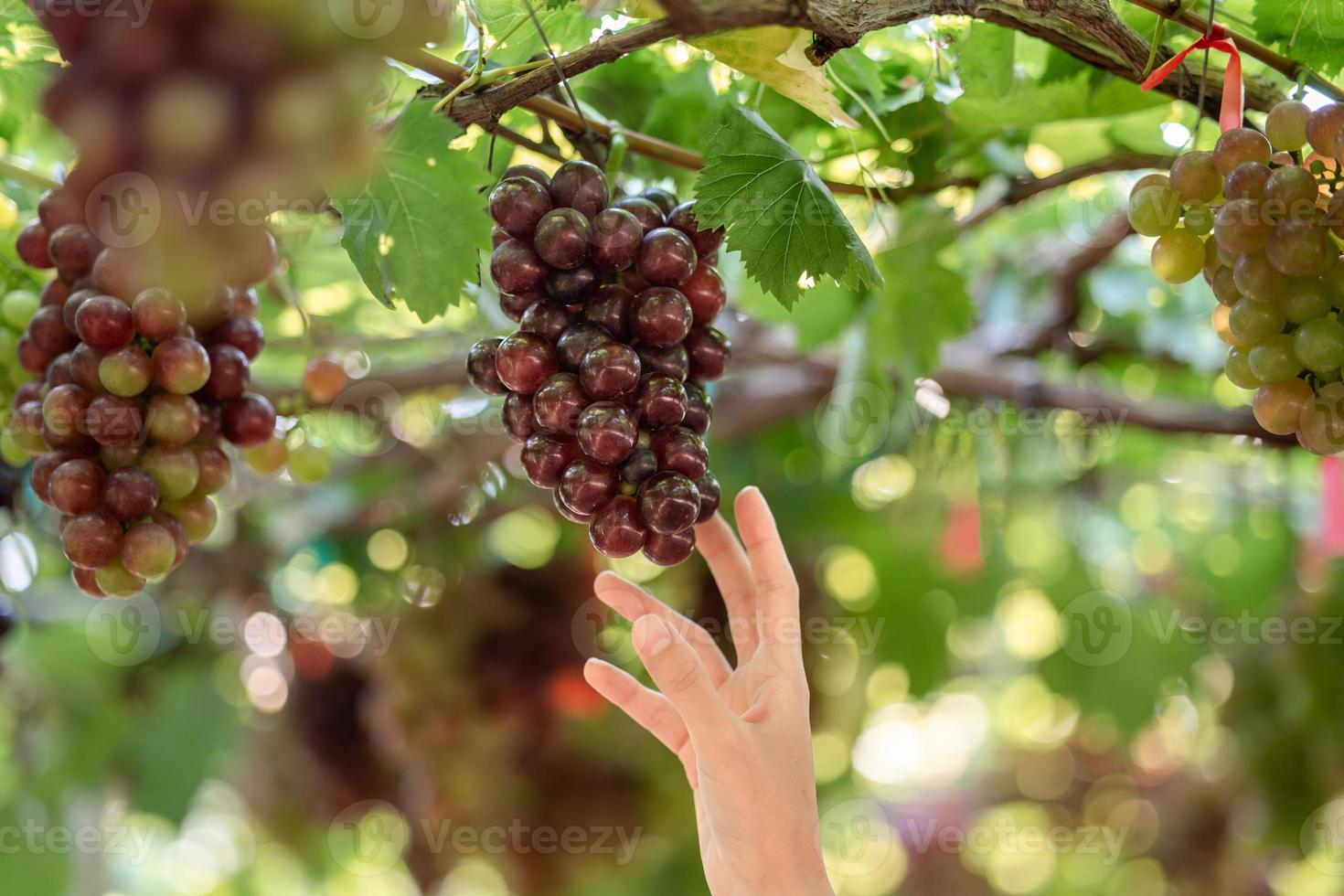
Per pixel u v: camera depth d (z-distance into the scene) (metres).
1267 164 1.57
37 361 1.64
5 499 1.83
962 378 2.19
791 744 1.67
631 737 2.26
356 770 2.40
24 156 1.85
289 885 3.87
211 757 2.45
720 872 1.69
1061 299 2.24
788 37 1.59
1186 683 2.73
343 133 1.13
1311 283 1.57
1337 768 2.36
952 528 2.48
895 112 1.85
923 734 3.78
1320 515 2.39
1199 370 2.22
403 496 2.33
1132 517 2.86
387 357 2.23
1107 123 1.90
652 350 1.58
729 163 1.62
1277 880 2.87
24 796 2.42
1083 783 3.35
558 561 2.29
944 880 3.36
